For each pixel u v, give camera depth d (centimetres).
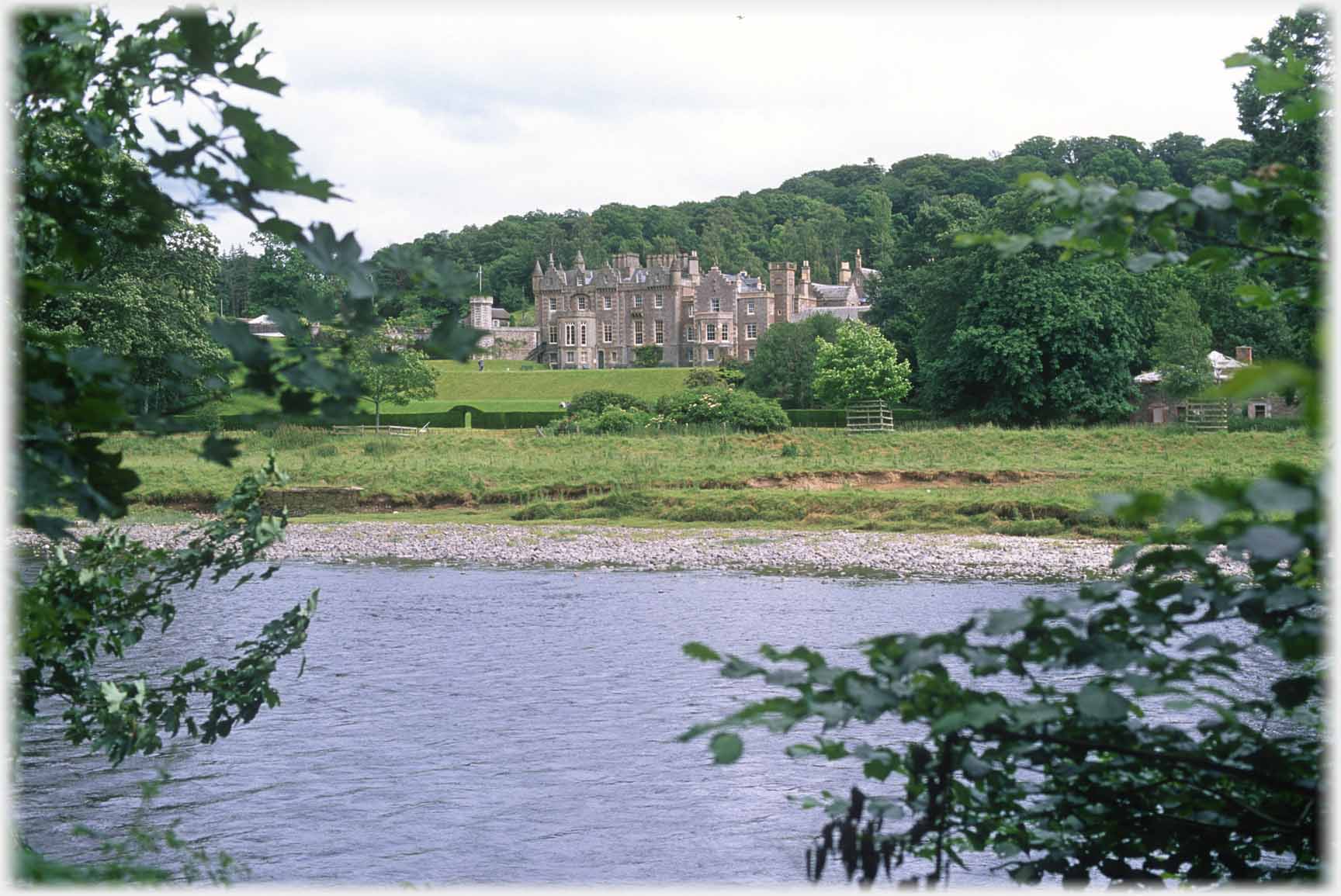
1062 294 6134
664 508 3753
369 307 286
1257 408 5631
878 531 3369
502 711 1430
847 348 7750
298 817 1048
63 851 907
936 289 6781
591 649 1816
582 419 6203
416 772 1186
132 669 1600
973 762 322
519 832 1017
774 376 8731
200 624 2014
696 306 13225
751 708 293
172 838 815
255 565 2947
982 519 3369
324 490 4069
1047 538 3167
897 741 1207
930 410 7206
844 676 296
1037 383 6253
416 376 6134
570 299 14000
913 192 18325
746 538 3253
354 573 2806
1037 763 346
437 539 3375
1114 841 371
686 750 1254
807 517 3562
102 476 290
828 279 18650
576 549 3170
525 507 3941
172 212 303
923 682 300
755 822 1033
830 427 6894
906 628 1970
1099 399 6162
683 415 5969
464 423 7838
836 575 2697
